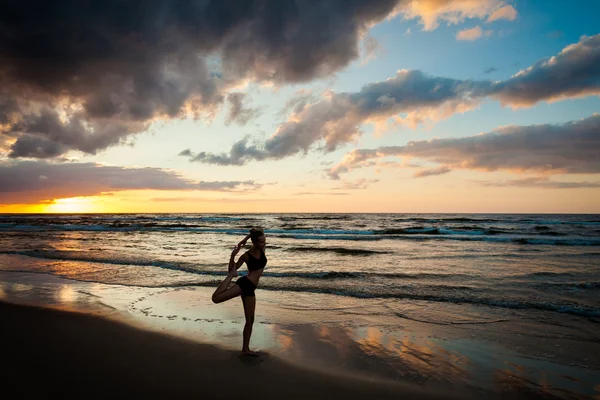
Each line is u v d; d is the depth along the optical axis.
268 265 12.58
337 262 13.30
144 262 12.79
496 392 3.74
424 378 4.04
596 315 6.54
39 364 4.20
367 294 8.11
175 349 4.76
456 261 13.48
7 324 5.79
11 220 61.66
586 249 17.83
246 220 60.25
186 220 60.59
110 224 46.19
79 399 3.37
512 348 4.98
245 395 3.56
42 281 9.52
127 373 4.00
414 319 6.29
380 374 4.12
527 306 7.14
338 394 3.63
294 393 3.63
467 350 4.89
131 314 6.39
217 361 4.39
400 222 51.12
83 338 5.15
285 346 4.95
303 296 7.95
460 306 7.16
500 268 11.78
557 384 3.93
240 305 7.06
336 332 5.57
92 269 11.42
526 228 36.19
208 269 11.34
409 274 10.59
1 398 3.34
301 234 30.08
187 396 3.50
